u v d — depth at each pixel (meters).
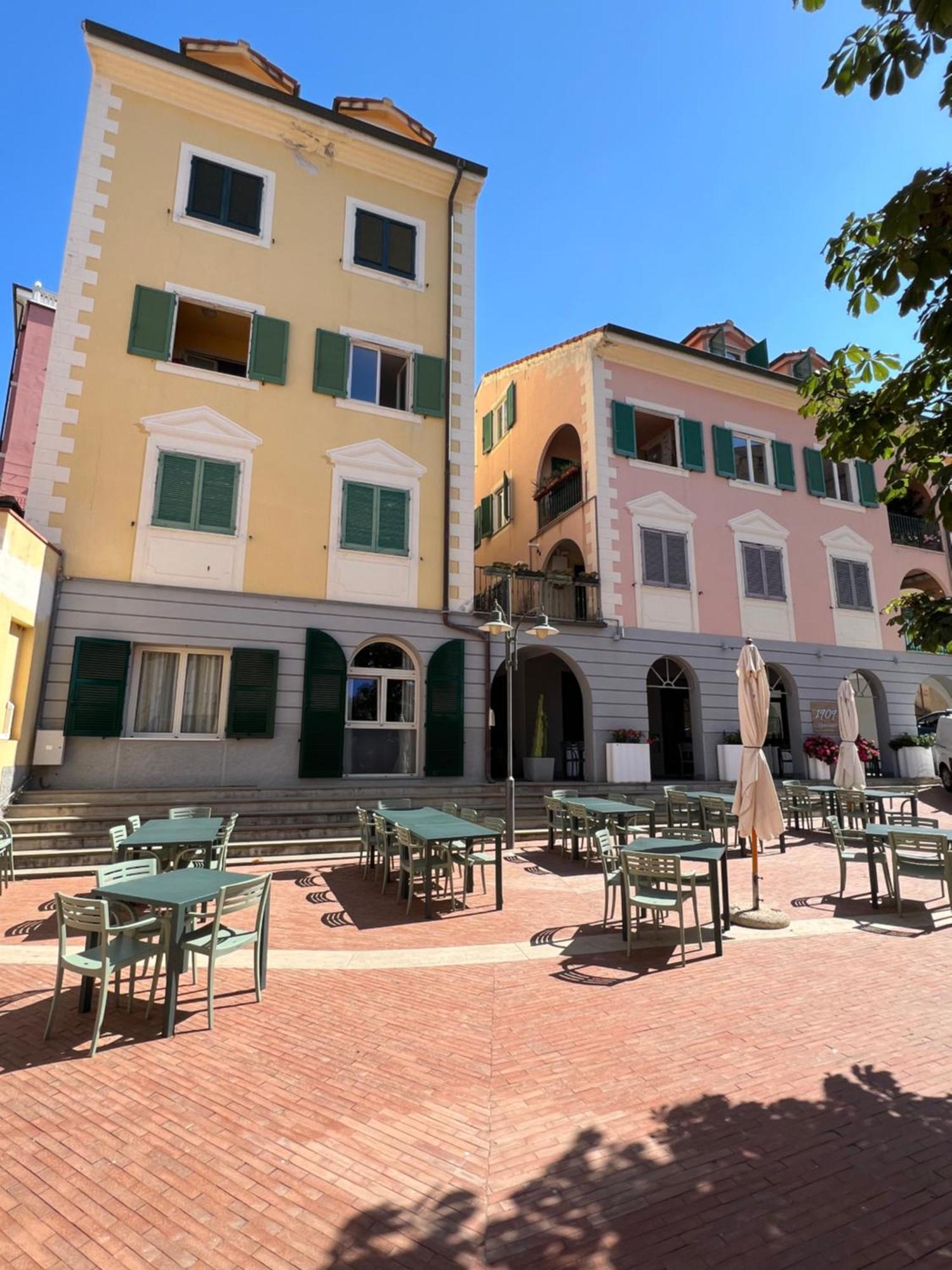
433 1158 3.17
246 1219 2.76
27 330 17.72
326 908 7.78
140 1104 3.66
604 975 5.67
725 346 20.19
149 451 12.27
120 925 5.39
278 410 13.37
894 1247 2.61
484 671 14.15
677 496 17.50
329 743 12.51
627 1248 2.60
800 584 18.53
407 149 15.03
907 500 21.66
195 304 13.20
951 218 3.32
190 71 13.26
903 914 7.59
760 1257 2.56
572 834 10.52
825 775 16.48
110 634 11.53
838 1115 3.53
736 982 5.50
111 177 12.72
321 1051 4.29
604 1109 3.59
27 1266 2.52
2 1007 4.96
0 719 9.34
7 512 9.09
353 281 14.52
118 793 10.62
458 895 8.51
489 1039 4.45
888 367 4.64
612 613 16.09
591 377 17.38
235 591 12.44
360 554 13.58
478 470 24.84
